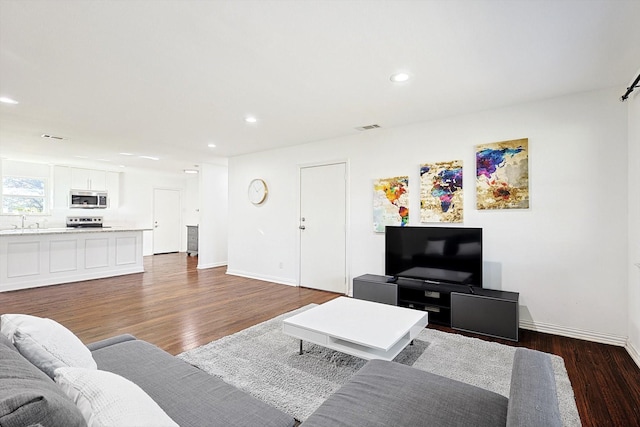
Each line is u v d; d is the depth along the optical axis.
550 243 3.06
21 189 6.72
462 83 2.72
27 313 3.66
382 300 3.61
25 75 2.57
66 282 5.27
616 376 2.26
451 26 1.90
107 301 4.17
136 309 3.82
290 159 5.22
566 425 1.74
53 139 4.76
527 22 1.86
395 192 4.02
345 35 2.01
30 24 1.88
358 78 2.63
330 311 2.66
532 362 1.29
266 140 4.80
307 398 1.99
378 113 3.51
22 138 4.70
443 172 3.65
